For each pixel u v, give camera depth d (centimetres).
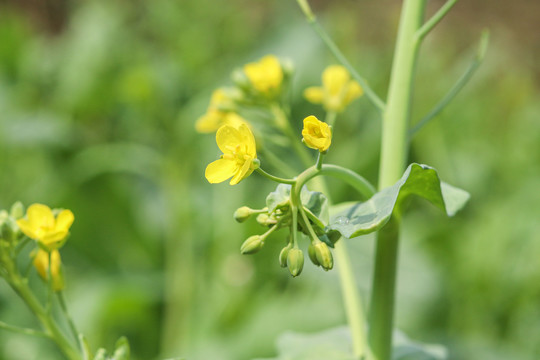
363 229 43
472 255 89
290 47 116
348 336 52
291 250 44
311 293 87
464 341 79
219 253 98
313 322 81
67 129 111
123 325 93
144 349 93
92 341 86
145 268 103
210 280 97
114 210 104
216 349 82
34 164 110
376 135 104
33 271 85
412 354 52
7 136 106
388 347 49
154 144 111
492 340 83
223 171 44
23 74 124
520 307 83
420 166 44
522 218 89
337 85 56
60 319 85
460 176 107
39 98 123
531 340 80
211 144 104
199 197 104
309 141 44
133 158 105
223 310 92
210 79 119
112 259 103
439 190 45
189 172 107
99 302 88
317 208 44
